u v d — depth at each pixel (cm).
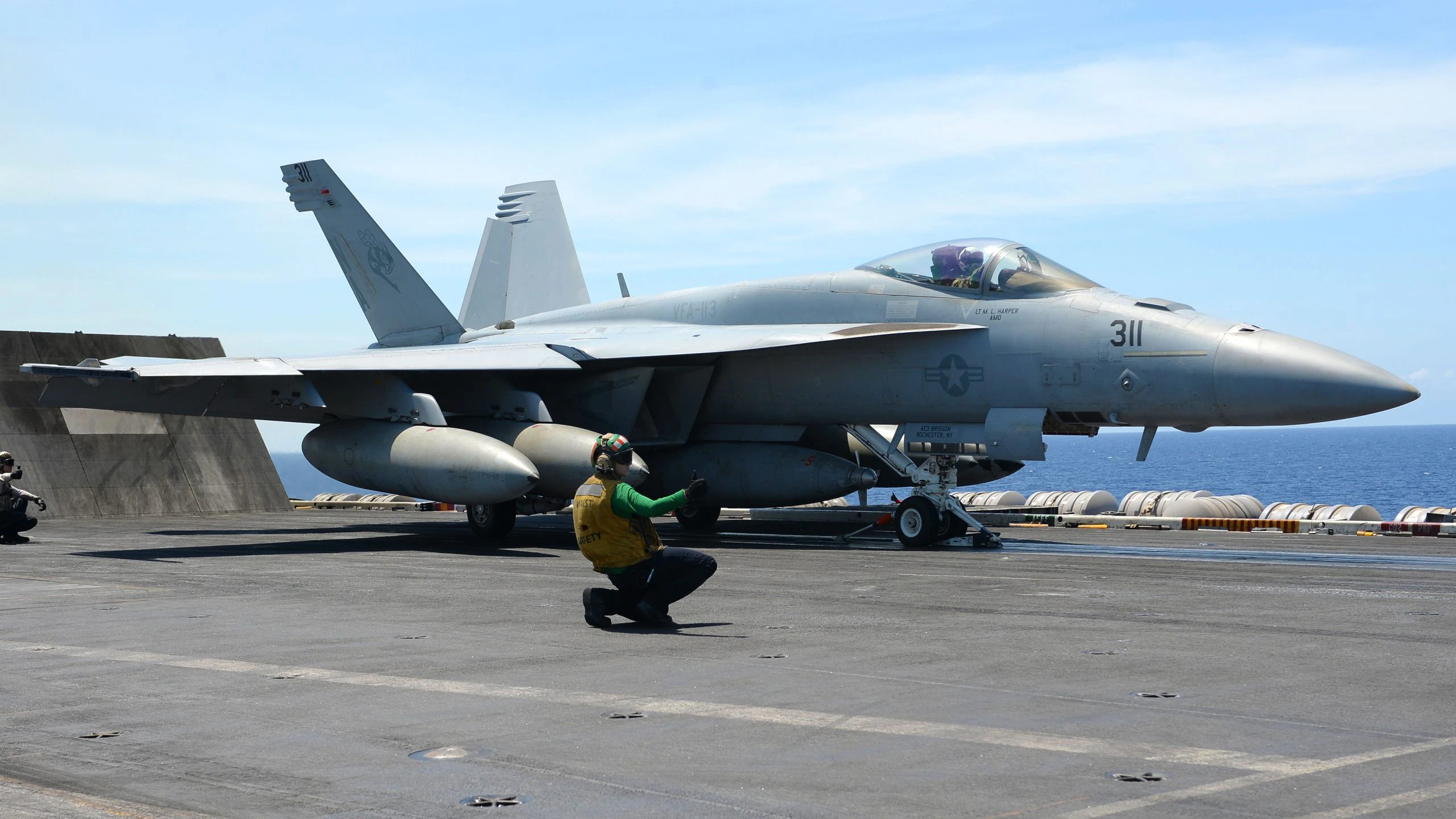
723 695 641
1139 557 1502
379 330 2408
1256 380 1450
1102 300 1595
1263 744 531
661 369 1938
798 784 474
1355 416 1431
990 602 1034
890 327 1703
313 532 2059
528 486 1625
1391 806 440
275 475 2859
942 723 574
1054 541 1795
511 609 1005
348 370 1702
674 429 1953
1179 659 746
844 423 1825
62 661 759
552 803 454
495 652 784
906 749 526
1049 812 435
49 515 2486
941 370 1686
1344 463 19500
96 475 2589
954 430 1711
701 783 477
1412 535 1884
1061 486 13475
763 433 1950
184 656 776
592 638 840
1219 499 2173
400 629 890
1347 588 1136
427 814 443
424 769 501
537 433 1766
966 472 1989
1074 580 1217
